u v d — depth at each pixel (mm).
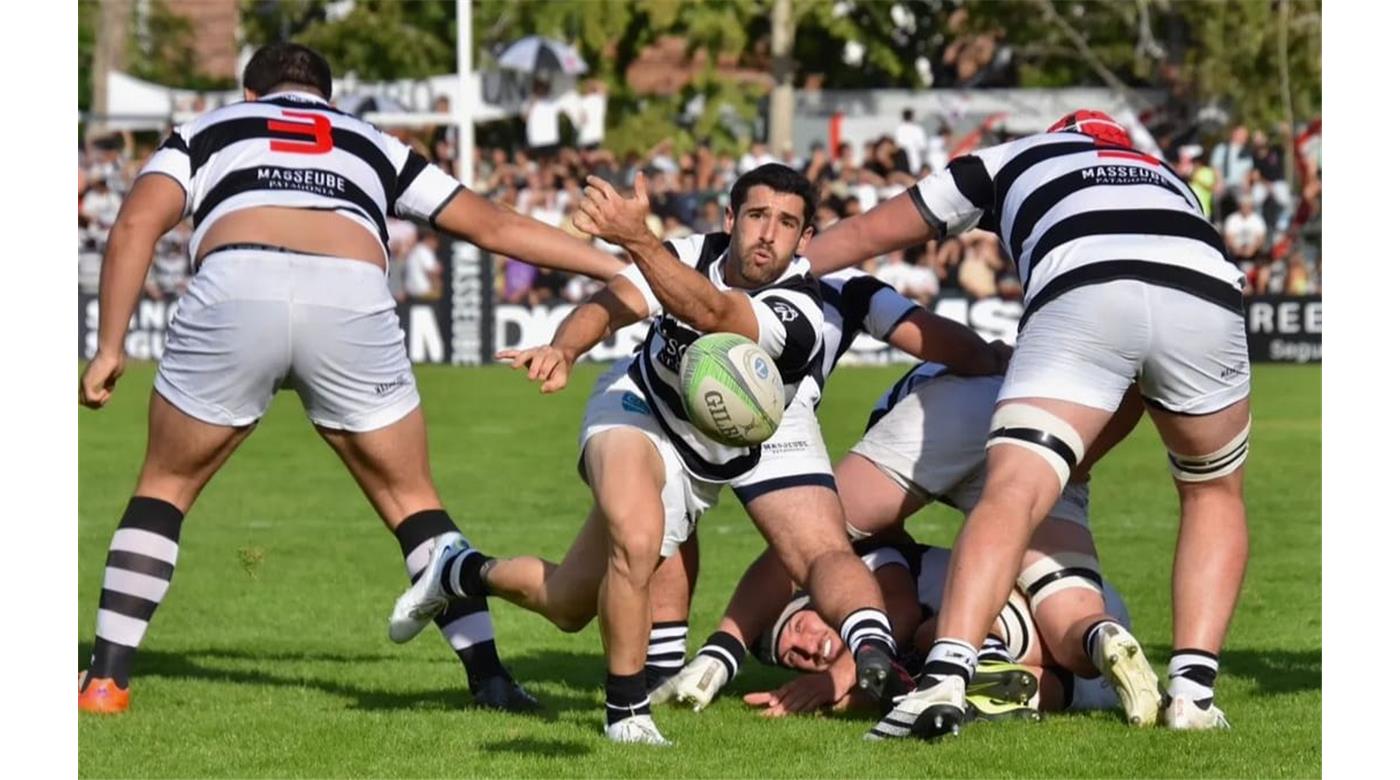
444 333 89812
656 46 117125
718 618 33094
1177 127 105188
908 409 26000
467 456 58469
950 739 22234
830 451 55938
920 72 117188
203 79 126875
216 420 24094
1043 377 22547
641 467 22094
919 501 25906
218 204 23953
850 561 22766
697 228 92562
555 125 103062
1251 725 23438
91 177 95688
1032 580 24562
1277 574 37750
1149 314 22312
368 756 21609
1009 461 22344
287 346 23656
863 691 22766
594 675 28297
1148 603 34656
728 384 21328
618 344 90750
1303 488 51438
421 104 105438
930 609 25766
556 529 43938
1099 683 25156
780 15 106250
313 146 24422
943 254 87875
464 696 25984
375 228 24453
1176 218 23000
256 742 22406
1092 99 106562
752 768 20875
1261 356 90688
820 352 24625
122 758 21547
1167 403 23125
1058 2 113562
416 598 24703
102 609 24547
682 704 24938
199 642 31125
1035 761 21188
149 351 91812
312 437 64688
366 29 118125
